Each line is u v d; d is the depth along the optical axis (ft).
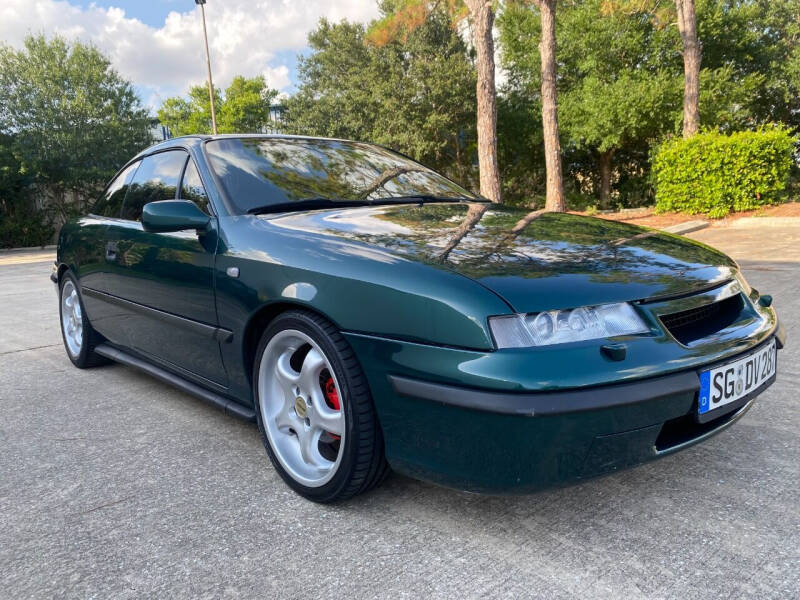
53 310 21.20
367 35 51.47
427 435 5.64
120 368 13.00
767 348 6.65
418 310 5.60
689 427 5.98
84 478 7.63
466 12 48.52
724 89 64.95
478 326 5.26
